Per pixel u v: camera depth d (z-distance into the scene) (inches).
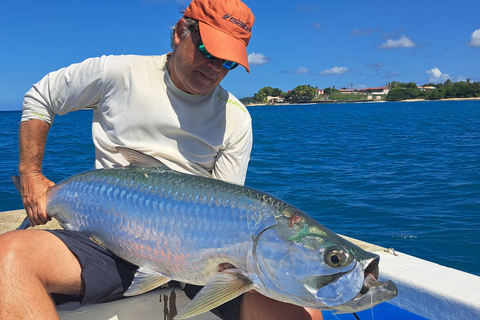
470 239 109.7
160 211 42.6
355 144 362.6
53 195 49.1
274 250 38.8
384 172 210.5
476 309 49.6
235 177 56.0
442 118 829.8
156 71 51.7
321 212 137.9
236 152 55.2
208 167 55.8
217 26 48.0
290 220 39.1
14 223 73.8
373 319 55.3
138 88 51.1
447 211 135.7
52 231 43.5
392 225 122.6
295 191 167.2
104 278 43.8
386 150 313.7
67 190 47.8
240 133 54.9
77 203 46.5
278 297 39.6
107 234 44.4
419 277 57.7
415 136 443.8
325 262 37.4
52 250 41.7
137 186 44.2
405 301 57.5
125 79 51.3
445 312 52.6
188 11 49.0
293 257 38.3
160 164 46.3
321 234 38.4
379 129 563.5
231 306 45.6
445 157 267.6
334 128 593.3
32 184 51.6
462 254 100.6
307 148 327.6
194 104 52.2
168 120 51.4
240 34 48.9
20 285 38.2
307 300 38.4
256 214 40.1
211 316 50.2
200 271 41.8
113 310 47.7
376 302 37.0
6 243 39.9
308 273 37.9
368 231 118.1
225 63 49.8
